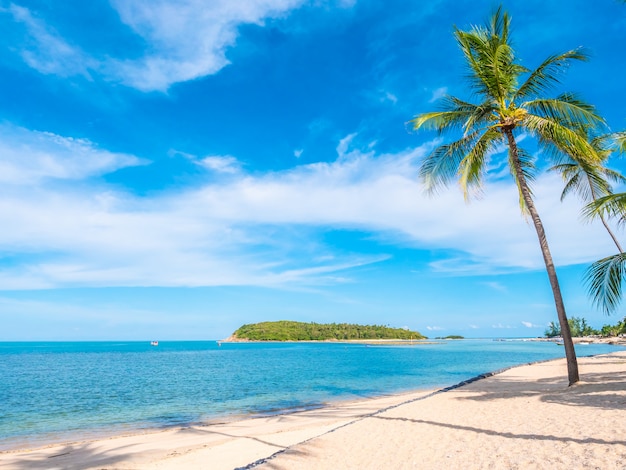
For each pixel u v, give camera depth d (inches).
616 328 5575.8
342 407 784.3
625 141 530.0
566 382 661.9
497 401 520.7
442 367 1843.0
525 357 2551.7
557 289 568.1
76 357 3496.6
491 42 568.7
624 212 474.6
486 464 265.0
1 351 5310.0
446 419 435.5
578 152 558.6
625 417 327.9
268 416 732.7
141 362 2628.0
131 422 722.2
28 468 432.5
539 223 577.0
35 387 1261.1
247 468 327.0
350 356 3139.8
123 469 412.8
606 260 476.4
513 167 676.1
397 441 362.6
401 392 1022.4
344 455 338.0
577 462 238.8
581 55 532.7
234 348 5964.6
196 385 1277.1
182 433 602.5
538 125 541.3
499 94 590.2
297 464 324.8
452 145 613.3
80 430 661.9
